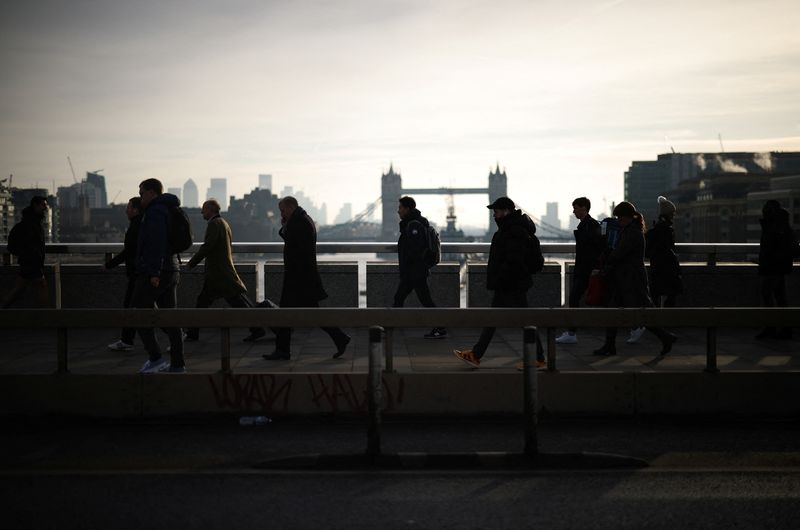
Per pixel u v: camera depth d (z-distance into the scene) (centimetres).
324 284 1316
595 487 603
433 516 540
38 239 1234
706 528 518
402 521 531
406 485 609
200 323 798
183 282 1323
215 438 743
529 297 1331
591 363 960
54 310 795
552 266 1332
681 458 682
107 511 550
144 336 894
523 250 929
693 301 1335
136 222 1088
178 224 934
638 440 741
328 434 758
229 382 804
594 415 816
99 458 679
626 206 1034
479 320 802
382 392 809
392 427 784
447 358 993
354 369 917
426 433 761
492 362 966
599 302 1063
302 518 536
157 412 803
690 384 817
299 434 757
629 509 554
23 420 798
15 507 557
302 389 805
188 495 584
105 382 802
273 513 546
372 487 604
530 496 582
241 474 635
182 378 804
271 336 1180
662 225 1159
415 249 1159
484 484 612
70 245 1320
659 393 816
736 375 819
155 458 679
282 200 1009
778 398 819
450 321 800
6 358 993
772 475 632
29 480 618
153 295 911
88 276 1329
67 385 800
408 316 797
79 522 529
